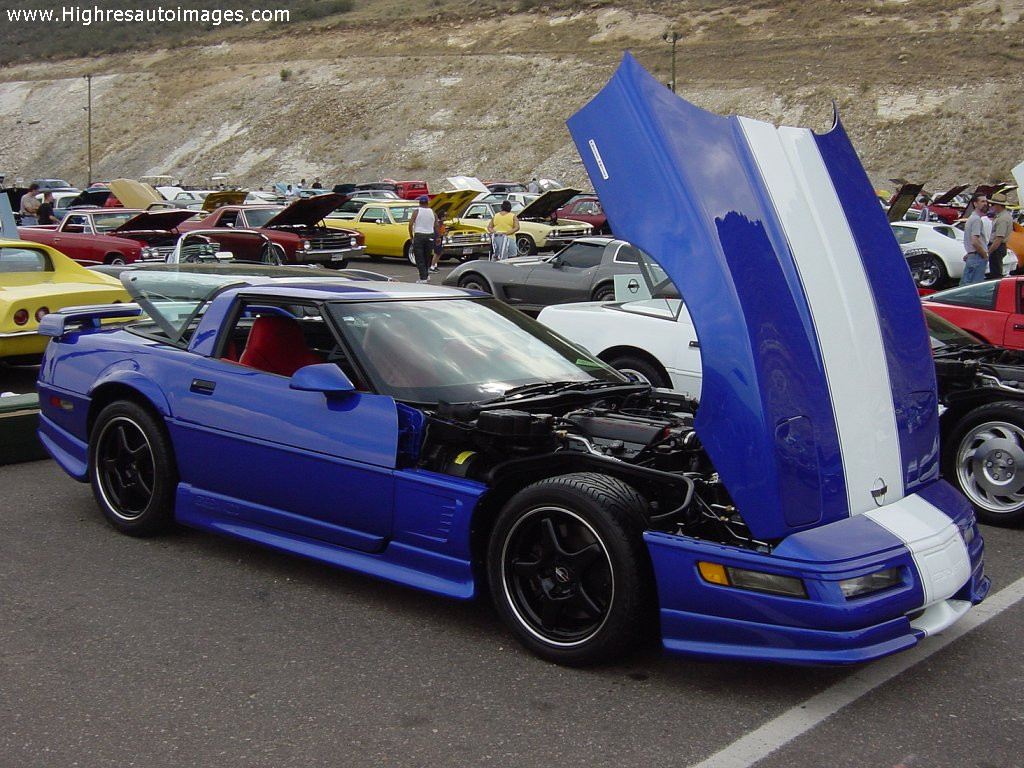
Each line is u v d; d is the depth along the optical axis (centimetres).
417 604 469
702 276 388
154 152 7750
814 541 371
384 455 443
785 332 390
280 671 398
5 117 9119
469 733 351
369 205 2680
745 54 6675
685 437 438
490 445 438
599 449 434
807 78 6184
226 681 388
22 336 911
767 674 399
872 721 362
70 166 7988
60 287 962
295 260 2156
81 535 558
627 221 405
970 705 375
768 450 373
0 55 10800
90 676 391
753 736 350
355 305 497
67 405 579
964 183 4906
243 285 541
